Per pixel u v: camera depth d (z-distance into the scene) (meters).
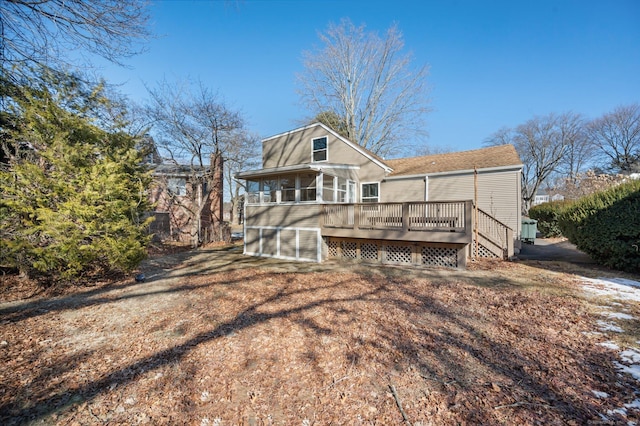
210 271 9.25
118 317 5.14
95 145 8.38
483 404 2.66
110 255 7.31
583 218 8.70
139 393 2.95
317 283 7.42
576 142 33.03
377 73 24.39
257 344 4.01
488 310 5.14
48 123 7.41
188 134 15.00
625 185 7.89
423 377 3.14
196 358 3.65
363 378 3.16
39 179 6.53
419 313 5.10
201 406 2.75
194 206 16.23
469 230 8.34
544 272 8.07
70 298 6.34
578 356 3.48
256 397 2.88
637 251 7.47
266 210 12.55
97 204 7.21
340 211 10.60
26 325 4.77
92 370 3.38
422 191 13.51
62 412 2.66
